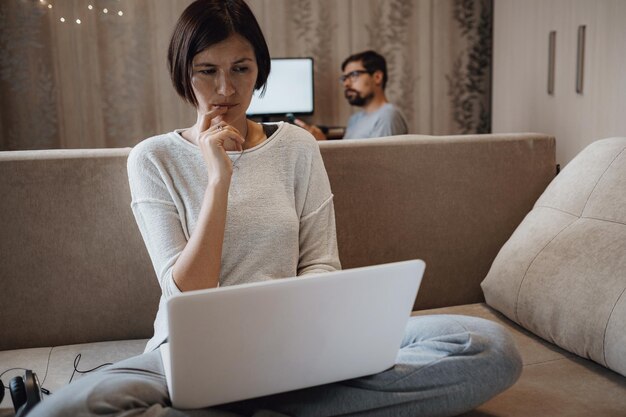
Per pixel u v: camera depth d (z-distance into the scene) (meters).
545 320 1.58
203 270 1.30
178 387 1.05
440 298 1.93
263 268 1.43
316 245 1.51
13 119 4.29
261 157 1.50
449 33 4.82
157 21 4.38
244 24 1.43
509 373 1.21
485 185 1.94
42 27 4.24
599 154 1.77
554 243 1.66
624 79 3.30
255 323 1.02
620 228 1.55
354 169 1.81
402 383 1.18
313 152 1.56
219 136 1.38
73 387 1.10
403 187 1.86
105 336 1.70
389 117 4.05
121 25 4.34
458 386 1.19
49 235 1.63
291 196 1.52
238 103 1.46
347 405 1.19
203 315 0.98
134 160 1.47
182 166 1.46
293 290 1.02
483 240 1.96
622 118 3.33
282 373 1.10
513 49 4.37
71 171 1.63
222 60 1.42
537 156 1.98
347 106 4.78
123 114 4.44
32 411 1.07
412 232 1.88
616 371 1.40
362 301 1.08
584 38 3.61
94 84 4.37
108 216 1.66
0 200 1.60
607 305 1.43
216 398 1.09
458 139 1.92
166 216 1.42
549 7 3.92
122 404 1.06
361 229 1.84
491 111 4.80
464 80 4.89
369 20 4.70
